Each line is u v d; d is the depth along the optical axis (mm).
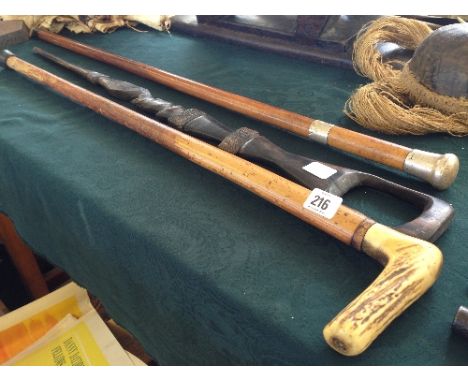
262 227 739
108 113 1067
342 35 1345
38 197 960
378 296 523
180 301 711
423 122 919
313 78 1261
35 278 1334
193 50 1533
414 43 1151
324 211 667
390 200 783
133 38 1691
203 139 957
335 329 496
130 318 881
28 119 1145
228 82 1277
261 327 593
